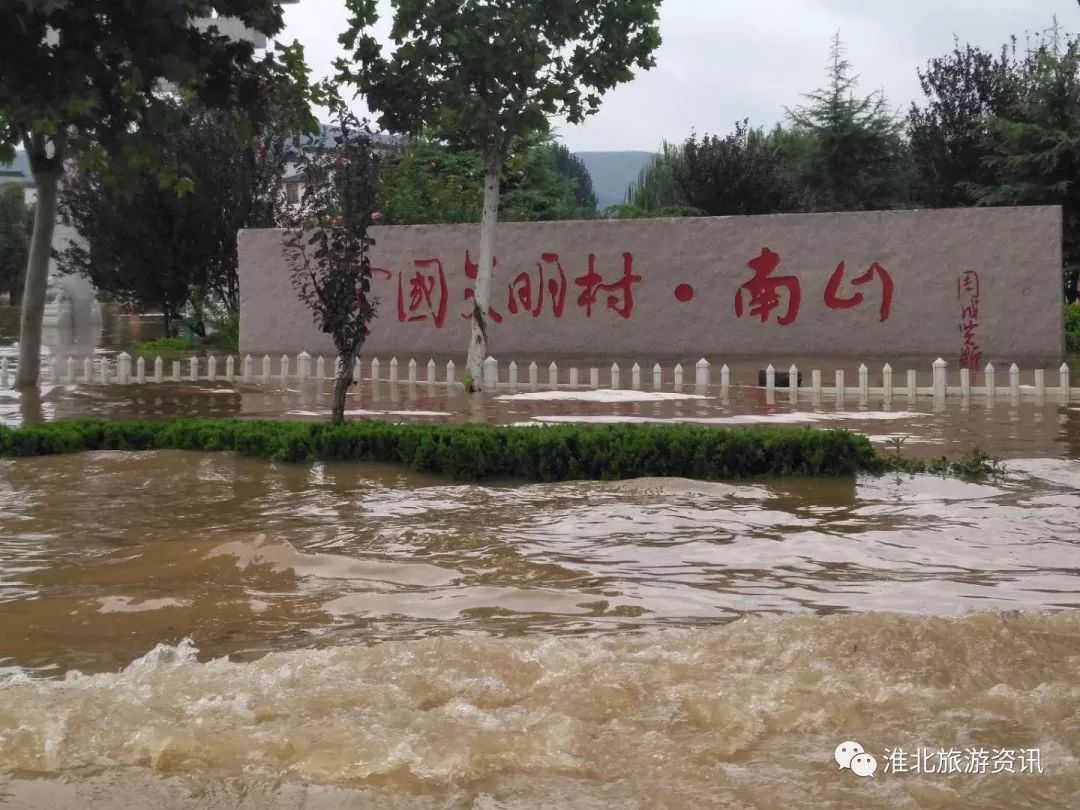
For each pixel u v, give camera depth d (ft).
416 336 75.41
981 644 13.87
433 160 103.24
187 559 20.02
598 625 15.84
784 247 68.03
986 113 104.01
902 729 11.37
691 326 69.87
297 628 15.96
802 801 9.71
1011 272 64.44
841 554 20.33
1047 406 48.75
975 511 24.20
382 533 22.38
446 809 9.70
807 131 120.88
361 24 53.83
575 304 71.87
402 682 12.89
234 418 44.91
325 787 10.21
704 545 21.12
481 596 17.52
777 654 13.64
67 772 10.63
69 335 113.60
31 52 48.49
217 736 11.30
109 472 30.04
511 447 29.14
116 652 14.88
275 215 93.56
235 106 54.49
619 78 55.16
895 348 66.33
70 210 96.27
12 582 18.71
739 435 29.27
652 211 119.65
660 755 10.75
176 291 95.40
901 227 66.03
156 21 48.47
